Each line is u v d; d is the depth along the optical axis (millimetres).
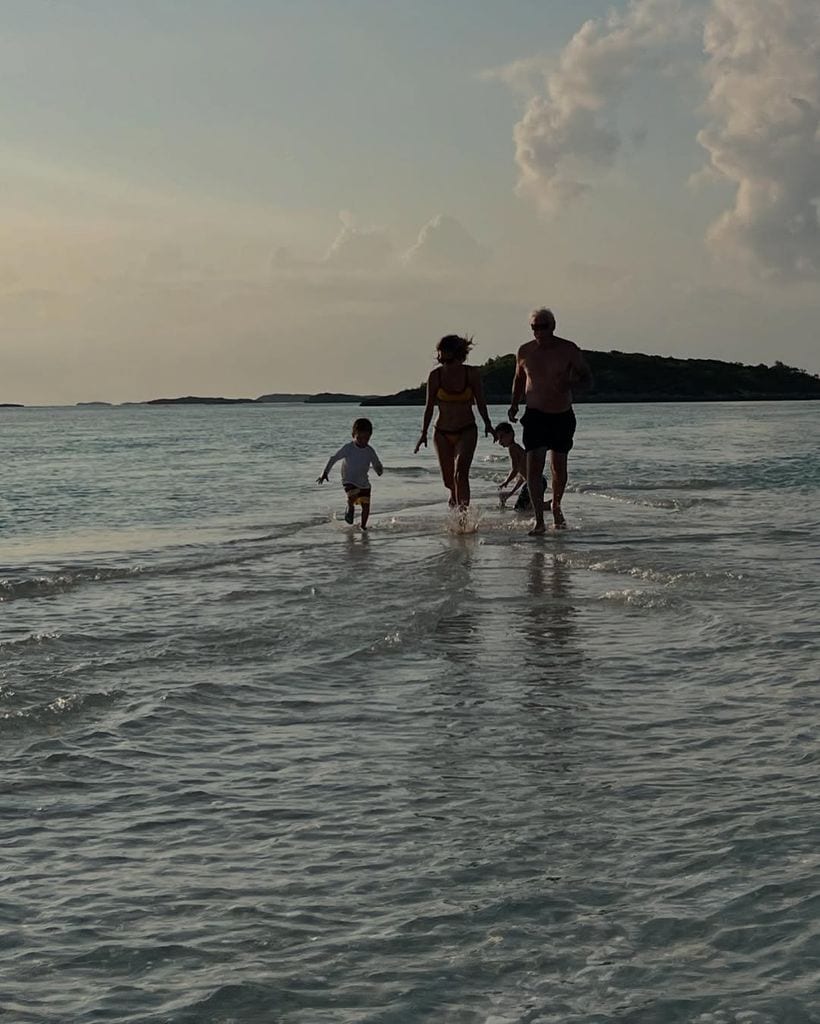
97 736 5988
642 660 7598
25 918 3830
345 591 10570
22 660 7758
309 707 6586
